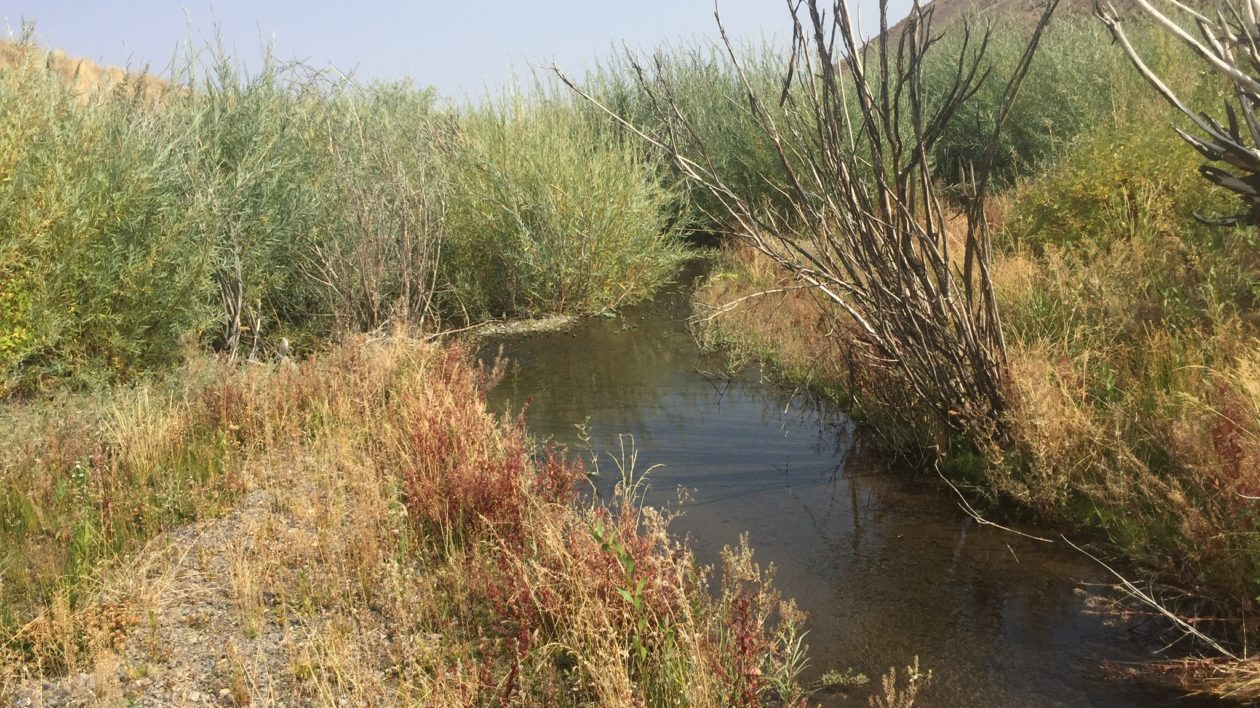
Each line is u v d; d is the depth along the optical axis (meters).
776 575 4.24
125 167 6.95
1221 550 3.52
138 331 6.88
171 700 3.22
